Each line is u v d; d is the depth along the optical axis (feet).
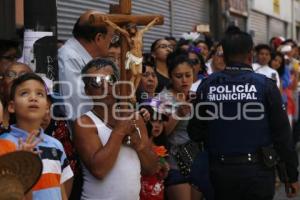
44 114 10.64
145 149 12.13
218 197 13.89
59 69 13.98
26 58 14.26
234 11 49.98
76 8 26.30
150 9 34.14
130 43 11.66
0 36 20.35
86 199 11.89
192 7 41.65
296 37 79.82
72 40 14.28
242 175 13.41
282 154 13.56
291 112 32.01
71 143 12.69
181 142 15.89
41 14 14.25
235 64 13.80
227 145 13.53
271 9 63.41
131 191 11.86
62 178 10.72
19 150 8.70
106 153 11.39
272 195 13.65
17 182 8.60
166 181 15.70
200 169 13.97
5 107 10.99
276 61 30.99
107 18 11.51
